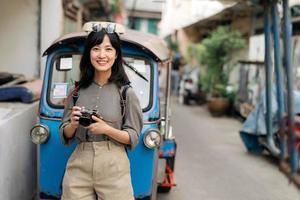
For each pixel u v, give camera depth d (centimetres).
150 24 2778
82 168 296
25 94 501
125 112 301
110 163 292
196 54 1600
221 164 714
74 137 305
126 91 301
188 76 1580
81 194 296
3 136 373
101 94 300
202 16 1491
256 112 768
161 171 492
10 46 782
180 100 1565
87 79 304
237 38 1266
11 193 402
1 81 559
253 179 636
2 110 446
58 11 780
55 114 386
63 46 407
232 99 1251
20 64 785
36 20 779
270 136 708
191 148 824
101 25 310
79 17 1176
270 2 632
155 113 394
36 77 786
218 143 882
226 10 1201
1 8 772
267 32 686
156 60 409
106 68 296
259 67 1017
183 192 562
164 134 502
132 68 403
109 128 287
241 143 888
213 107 1241
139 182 385
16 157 418
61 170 386
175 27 2027
